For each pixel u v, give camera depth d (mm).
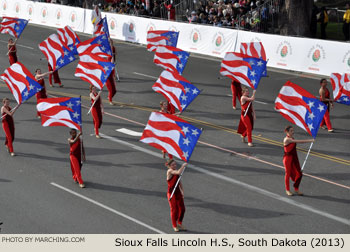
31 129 19938
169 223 12961
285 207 13820
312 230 12578
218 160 17062
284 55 27906
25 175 15695
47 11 42438
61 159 17047
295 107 16203
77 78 27625
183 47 32719
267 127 20250
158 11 39219
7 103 17078
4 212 13391
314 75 27656
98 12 36344
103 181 15406
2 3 46812
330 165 16672
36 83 18391
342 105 23203
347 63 25422
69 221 12945
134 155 17453
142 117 21438
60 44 24797
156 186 15109
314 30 35312
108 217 13195
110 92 22828
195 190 14844
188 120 21016
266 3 35812
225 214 13430
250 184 15250
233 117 21469
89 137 19094
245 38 29391
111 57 24578
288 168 14305
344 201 14164
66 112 16234
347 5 34188
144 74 28406
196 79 27219
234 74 20750
